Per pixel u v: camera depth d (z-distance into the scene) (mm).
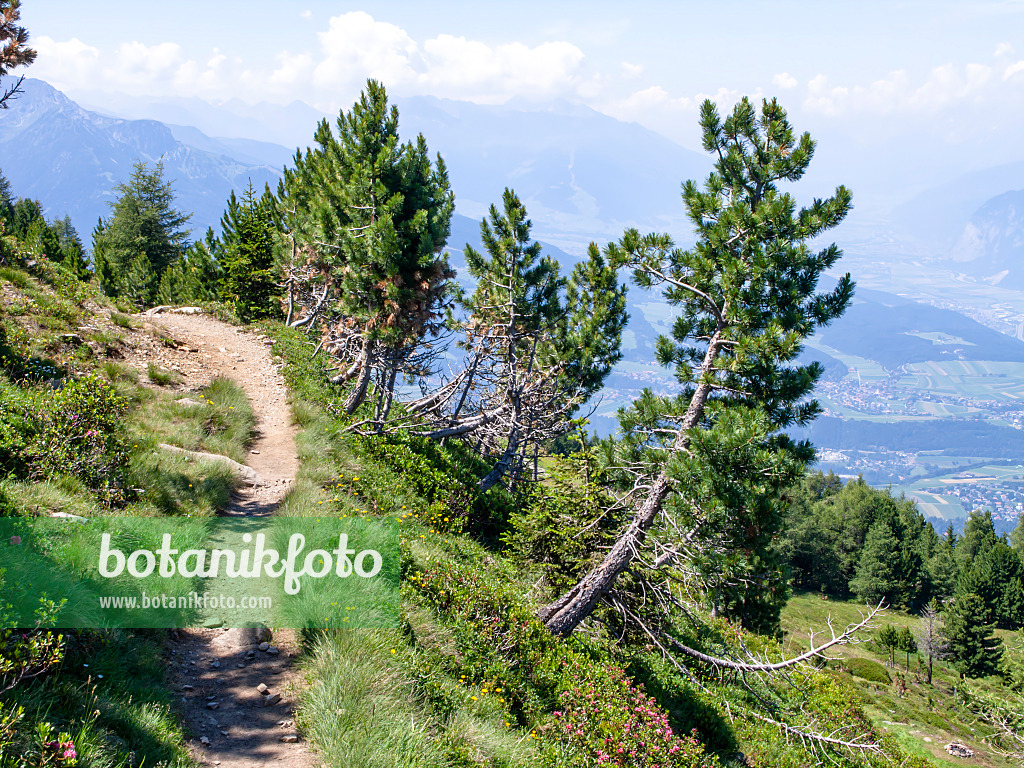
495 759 7543
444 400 29766
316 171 31578
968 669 70375
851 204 13117
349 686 7371
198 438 15477
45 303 19766
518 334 26156
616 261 15312
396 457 20062
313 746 6684
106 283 52844
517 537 16344
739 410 12617
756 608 28984
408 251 22281
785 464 11844
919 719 42062
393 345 23781
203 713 6969
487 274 26469
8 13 15195
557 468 16625
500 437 30516
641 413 14570
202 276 49500
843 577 105062
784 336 12562
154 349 21797
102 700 6051
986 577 89188
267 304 41875
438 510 17438
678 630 18703
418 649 9047
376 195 21703
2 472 9375
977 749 37438
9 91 15383
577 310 26203
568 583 15234
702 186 14688
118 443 11383
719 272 14258
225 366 23844
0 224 23891
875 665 62062
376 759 6395
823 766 15883
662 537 14055
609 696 11477
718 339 14148
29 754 4812
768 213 13203
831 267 13688
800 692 20297
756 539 12281
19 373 13969
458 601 11031
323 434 19109
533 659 11023
